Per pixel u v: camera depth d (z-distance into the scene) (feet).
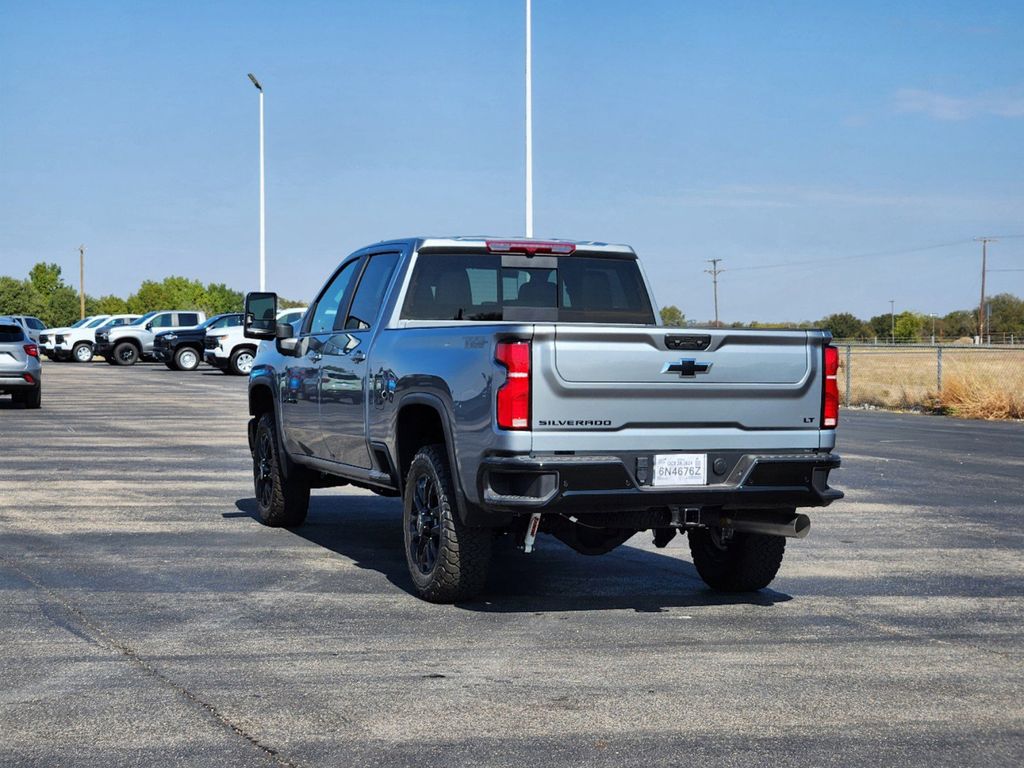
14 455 51.29
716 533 24.25
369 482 27.71
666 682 18.51
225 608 23.39
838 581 26.66
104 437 59.77
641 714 16.90
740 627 22.24
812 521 35.32
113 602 23.81
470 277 27.40
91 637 21.04
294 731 16.10
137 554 29.04
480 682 18.45
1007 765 14.99
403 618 22.72
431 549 24.20
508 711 17.01
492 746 15.53
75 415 74.64
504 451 21.36
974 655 20.33
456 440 22.75
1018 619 23.06
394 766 14.80
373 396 26.45
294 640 20.95
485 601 24.30
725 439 22.52
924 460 52.34
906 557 29.60
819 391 23.31
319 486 33.30
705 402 22.35
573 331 21.40
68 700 17.40
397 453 25.49
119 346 160.66
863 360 203.10
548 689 18.10
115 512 35.70
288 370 31.89
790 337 23.00
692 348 22.17
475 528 23.29
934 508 37.93
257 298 32.24
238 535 31.96
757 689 18.17
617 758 15.12
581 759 15.08
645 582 26.50
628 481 21.71
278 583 25.84
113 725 16.31
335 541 31.24
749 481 22.59
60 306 448.65
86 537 31.37
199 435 61.00
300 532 32.65
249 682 18.38
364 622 22.36
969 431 69.10
